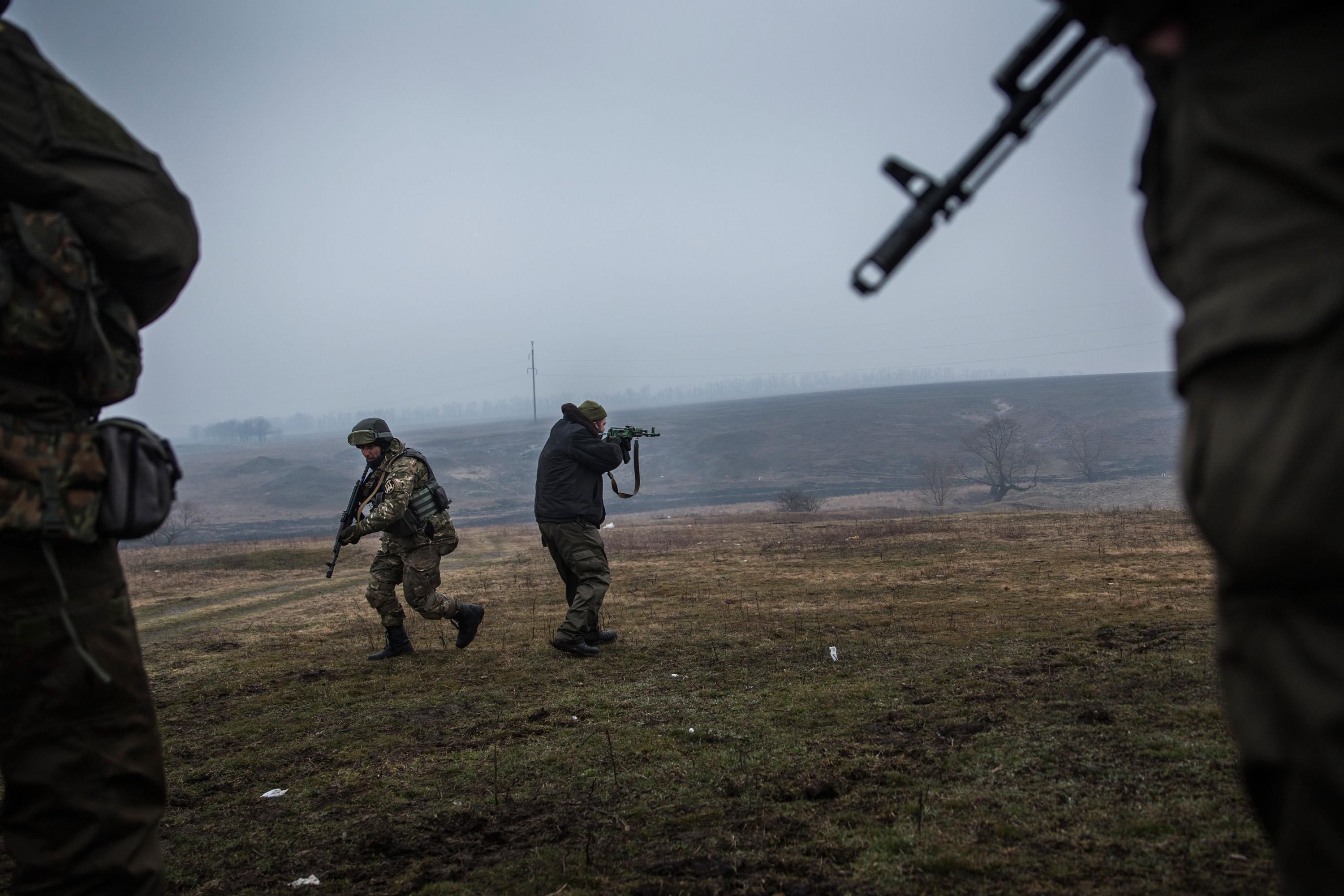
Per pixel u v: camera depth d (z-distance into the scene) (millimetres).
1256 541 897
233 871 3152
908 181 1463
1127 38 1120
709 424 149500
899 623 7125
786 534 18594
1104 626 6301
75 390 1985
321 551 20531
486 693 5668
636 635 7363
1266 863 2490
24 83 1870
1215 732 3688
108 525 1956
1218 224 968
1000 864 2635
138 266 2010
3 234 1861
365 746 4652
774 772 3689
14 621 1884
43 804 1922
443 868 2990
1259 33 976
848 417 140750
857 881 2607
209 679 6715
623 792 3609
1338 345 851
